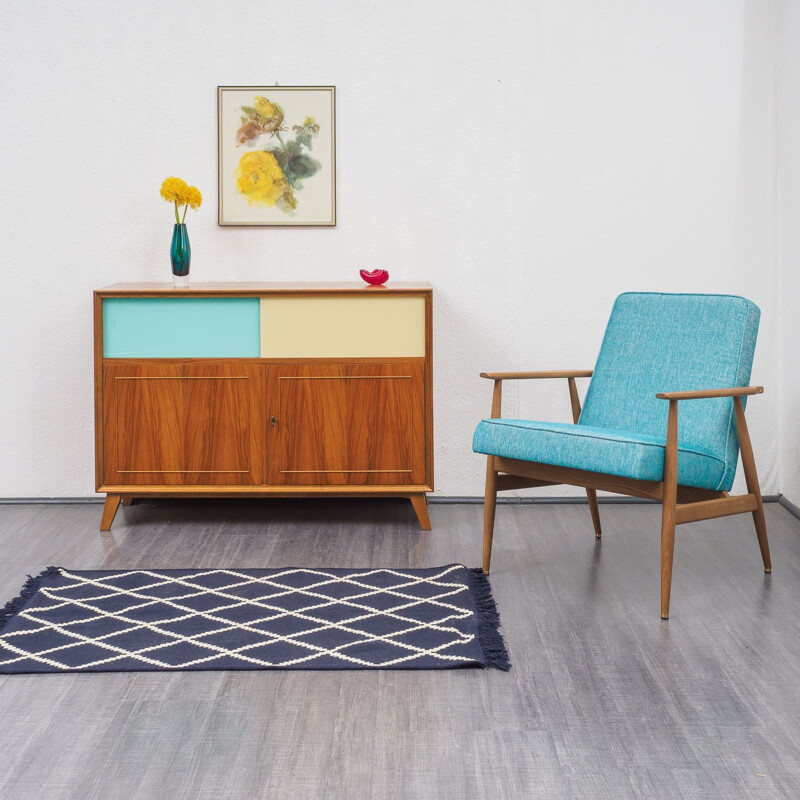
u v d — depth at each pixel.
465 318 4.04
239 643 2.46
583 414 3.37
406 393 3.60
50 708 2.10
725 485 2.93
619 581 2.98
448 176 3.98
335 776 1.81
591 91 3.95
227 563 3.17
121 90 3.93
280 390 3.60
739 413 2.96
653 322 3.29
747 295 4.01
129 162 3.96
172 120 3.95
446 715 2.07
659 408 3.16
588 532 3.58
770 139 3.96
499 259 4.01
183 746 1.93
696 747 1.92
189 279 4.00
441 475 4.11
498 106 3.95
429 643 2.45
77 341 4.02
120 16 3.91
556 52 3.94
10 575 3.05
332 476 3.62
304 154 3.96
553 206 3.99
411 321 3.58
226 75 3.94
